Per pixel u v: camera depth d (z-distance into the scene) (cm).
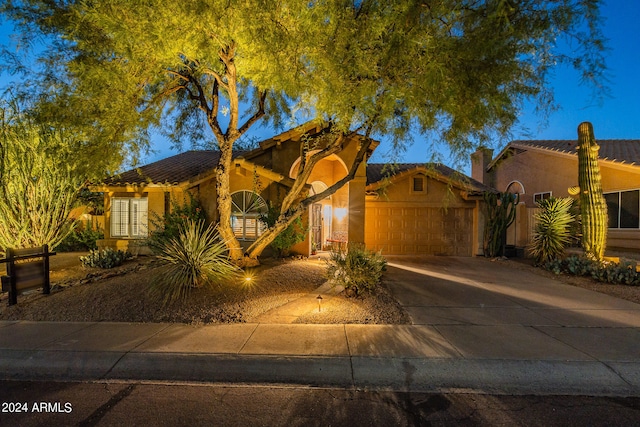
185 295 726
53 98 780
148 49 676
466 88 618
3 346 523
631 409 383
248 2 621
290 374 457
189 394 418
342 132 855
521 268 1195
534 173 1941
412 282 959
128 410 384
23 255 738
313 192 1574
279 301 732
